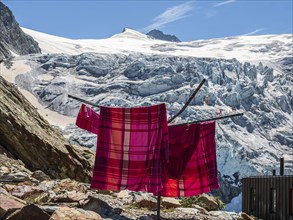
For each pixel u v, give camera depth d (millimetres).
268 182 27422
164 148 11805
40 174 18016
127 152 12016
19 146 23250
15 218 10336
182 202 18469
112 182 11922
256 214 28359
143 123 12078
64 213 10227
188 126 13328
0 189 12227
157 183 11711
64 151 25062
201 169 13938
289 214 25312
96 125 12805
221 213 16812
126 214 13680
